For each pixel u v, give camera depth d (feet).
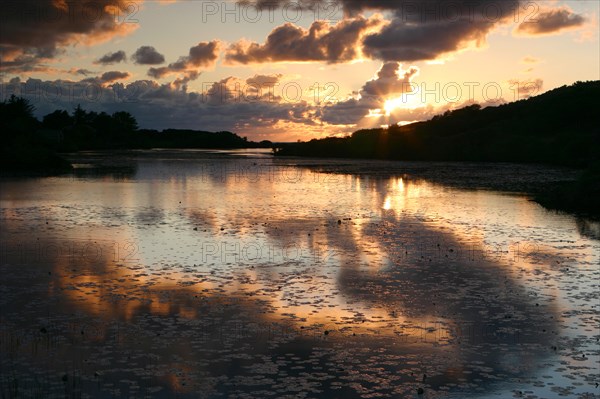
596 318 48.37
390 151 369.50
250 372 37.88
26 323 46.24
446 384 36.52
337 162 311.88
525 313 49.62
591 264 67.00
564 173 220.02
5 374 37.17
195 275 61.11
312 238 81.66
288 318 48.11
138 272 62.23
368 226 92.12
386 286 57.47
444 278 60.59
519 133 347.36
